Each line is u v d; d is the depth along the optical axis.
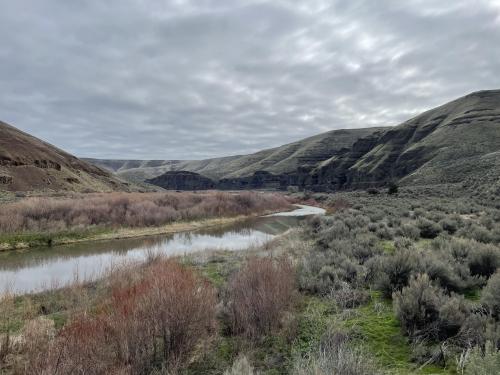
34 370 4.73
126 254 21.77
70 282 14.07
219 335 6.61
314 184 166.25
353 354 4.67
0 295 11.33
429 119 140.75
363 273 9.10
